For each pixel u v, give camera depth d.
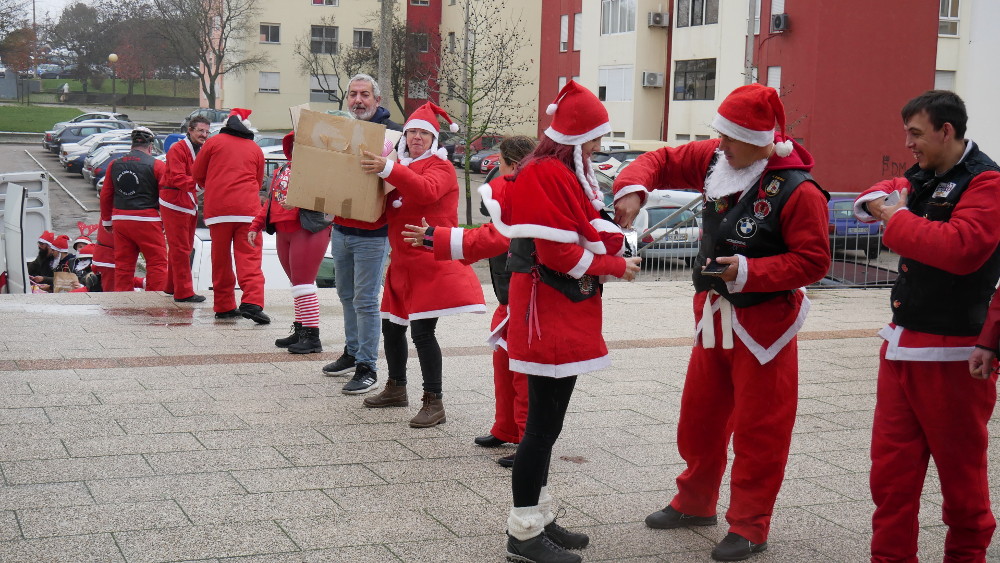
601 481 4.95
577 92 3.78
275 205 7.46
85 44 86.94
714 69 37.03
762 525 4.03
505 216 4.00
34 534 3.98
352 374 7.02
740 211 3.96
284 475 4.85
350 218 5.83
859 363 8.10
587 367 3.85
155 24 65.81
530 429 3.88
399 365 6.17
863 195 3.82
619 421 6.05
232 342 7.97
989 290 3.62
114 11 82.12
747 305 3.97
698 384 4.23
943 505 3.78
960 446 3.66
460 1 51.88
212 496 4.51
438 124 5.89
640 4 40.78
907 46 29.00
